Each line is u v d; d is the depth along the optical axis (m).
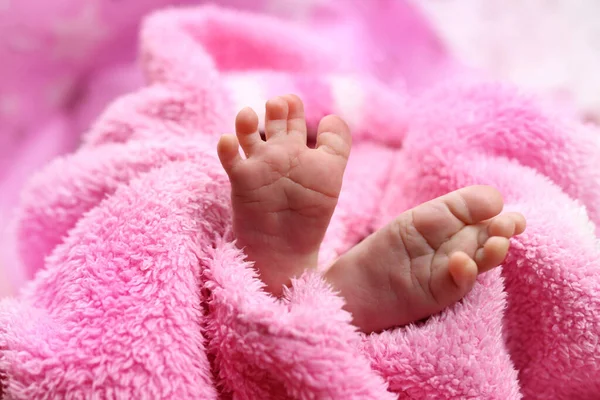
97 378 0.27
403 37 0.50
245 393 0.28
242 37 0.42
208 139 0.34
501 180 0.32
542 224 0.30
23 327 0.29
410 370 0.29
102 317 0.28
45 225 0.34
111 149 0.34
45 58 0.45
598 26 0.48
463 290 0.28
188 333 0.28
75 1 0.44
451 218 0.29
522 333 0.31
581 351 0.30
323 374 0.27
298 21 0.49
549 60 0.47
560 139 0.33
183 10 0.41
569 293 0.30
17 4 0.43
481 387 0.28
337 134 0.29
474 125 0.34
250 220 0.29
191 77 0.36
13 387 0.28
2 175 0.43
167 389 0.28
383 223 0.34
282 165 0.28
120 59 0.47
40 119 0.45
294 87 0.38
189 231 0.30
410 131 0.35
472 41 0.49
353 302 0.29
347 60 0.45
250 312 0.27
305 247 0.29
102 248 0.30
